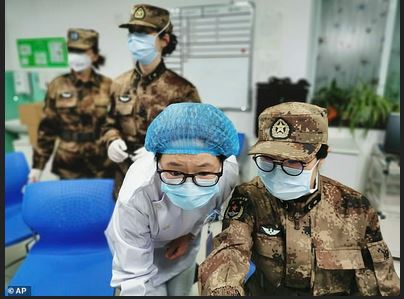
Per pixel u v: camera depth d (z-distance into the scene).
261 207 0.83
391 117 1.99
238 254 0.75
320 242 0.78
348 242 0.77
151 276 0.91
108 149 1.54
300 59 2.25
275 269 0.81
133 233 0.85
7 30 2.37
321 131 0.72
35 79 2.54
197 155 0.69
